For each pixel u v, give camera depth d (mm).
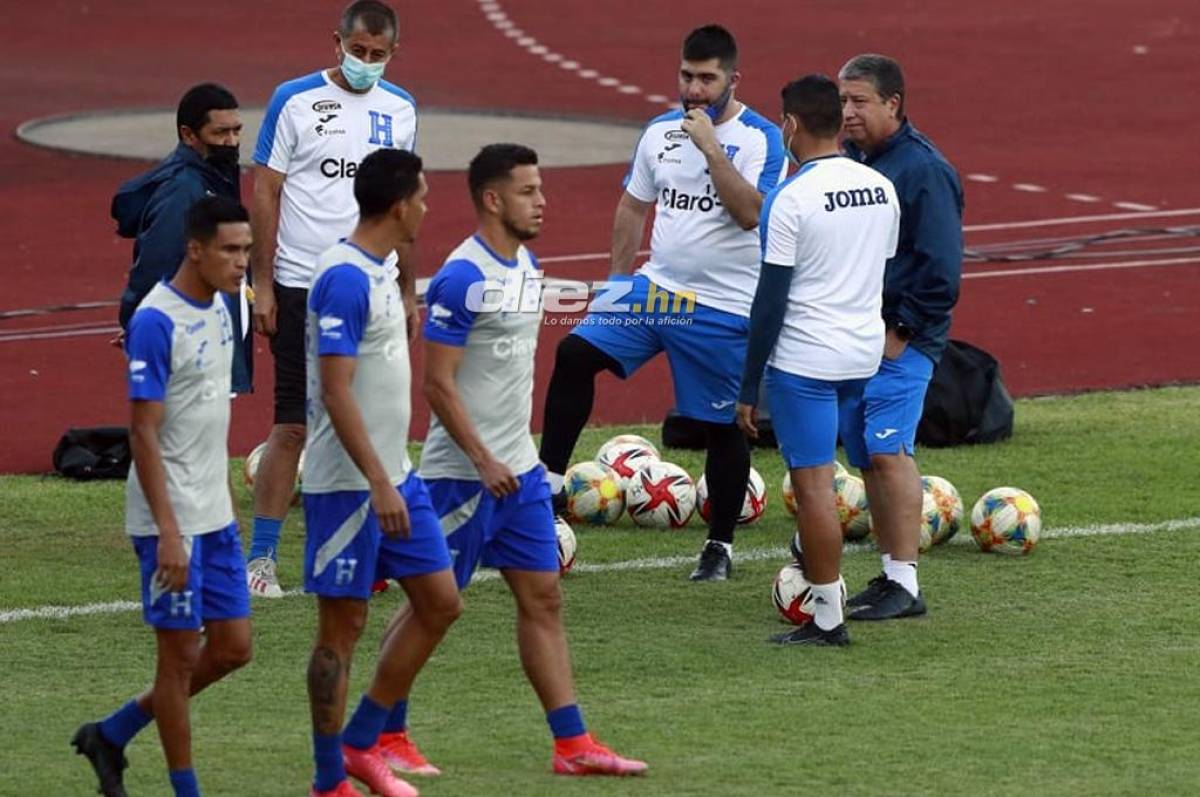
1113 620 35844
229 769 27844
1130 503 44438
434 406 27891
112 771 26266
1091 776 27344
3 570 38938
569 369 40250
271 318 38000
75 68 120625
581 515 42938
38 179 88438
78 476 46594
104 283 69062
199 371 25859
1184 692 31547
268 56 125000
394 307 27078
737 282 39156
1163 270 71438
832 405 34062
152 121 104250
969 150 96875
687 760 28172
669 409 54344
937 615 36250
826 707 30812
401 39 133000
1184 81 118125
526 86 116750
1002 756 28266
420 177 26984
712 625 35781
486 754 28641
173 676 25812
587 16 143875
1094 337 62062
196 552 26016
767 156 39594
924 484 41094
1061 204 84000
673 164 39562
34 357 58594
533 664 27906
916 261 35906
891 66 35844
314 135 38219
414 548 27016
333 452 26859
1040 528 41031
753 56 125250
